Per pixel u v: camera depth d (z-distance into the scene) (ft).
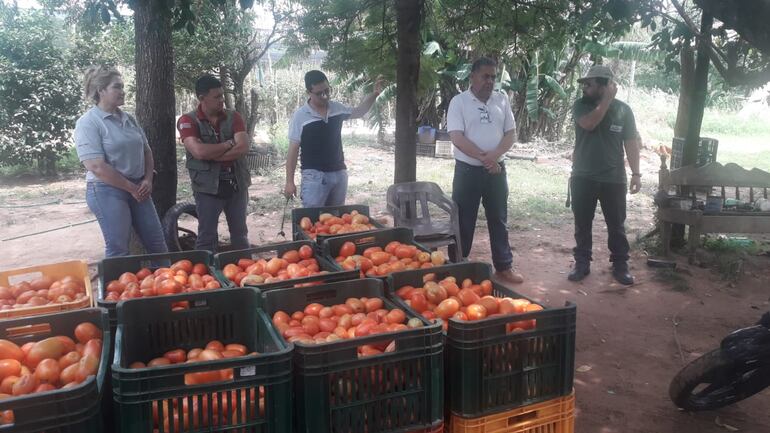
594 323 18.08
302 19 30.25
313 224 17.37
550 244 26.68
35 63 45.32
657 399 13.76
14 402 6.59
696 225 23.24
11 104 44.91
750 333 11.52
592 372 15.05
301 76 82.74
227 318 10.25
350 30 26.96
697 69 24.40
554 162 56.80
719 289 21.07
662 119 87.61
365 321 9.64
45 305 10.39
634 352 16.17
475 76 19.25
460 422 8.98
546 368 9.43
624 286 21.20
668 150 59.67
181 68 46.14
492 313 10.31
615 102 20.63
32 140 45.14
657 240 26.40
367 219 16.96
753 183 23.84
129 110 59.47
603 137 20.75
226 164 18.83
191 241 22.79
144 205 17.47
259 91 74.54
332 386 8.13
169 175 22.00
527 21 25.54
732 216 23.29
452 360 8.96
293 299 10.87
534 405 9.36
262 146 55.83
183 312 9.95
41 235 29.25
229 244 21.83
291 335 9.50
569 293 20.57
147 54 21.06
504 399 9.16
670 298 20.13
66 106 46.16
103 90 16.15
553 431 9.63
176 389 7.42
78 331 9.15
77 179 46.57
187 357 9.30
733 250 25.14
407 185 20.68
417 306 10.66
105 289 11.91
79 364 7.95
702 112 24.77
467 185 20.03
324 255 13.96
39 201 37.91
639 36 67.00
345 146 65.62
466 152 19.38
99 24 41.16
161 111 21.49
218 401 7.60
